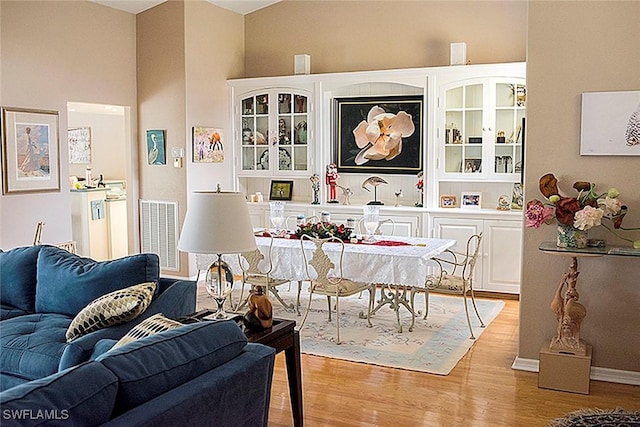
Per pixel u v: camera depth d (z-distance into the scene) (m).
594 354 4.22
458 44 6.73
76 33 6.75
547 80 4.17
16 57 6.11
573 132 4.14
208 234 3.21
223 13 7.83
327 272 4.96
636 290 4.09
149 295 3.50
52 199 6.49
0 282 4.24
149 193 7.62
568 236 3.99
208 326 2.44
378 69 7.48
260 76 8.18
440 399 3.87
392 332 5.29
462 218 6.65
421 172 7.05
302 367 4.44
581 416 3.60
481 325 5.47
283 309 6.02
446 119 6.84
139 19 7.49
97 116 10.06
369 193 7.64
